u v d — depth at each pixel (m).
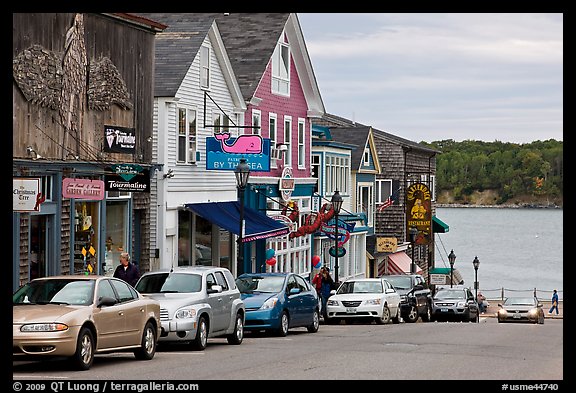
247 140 73.62
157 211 70.38
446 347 49.22
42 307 36.53
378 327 70.88
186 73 72.38
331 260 113.00
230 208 80.50
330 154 111.44
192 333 45.75
